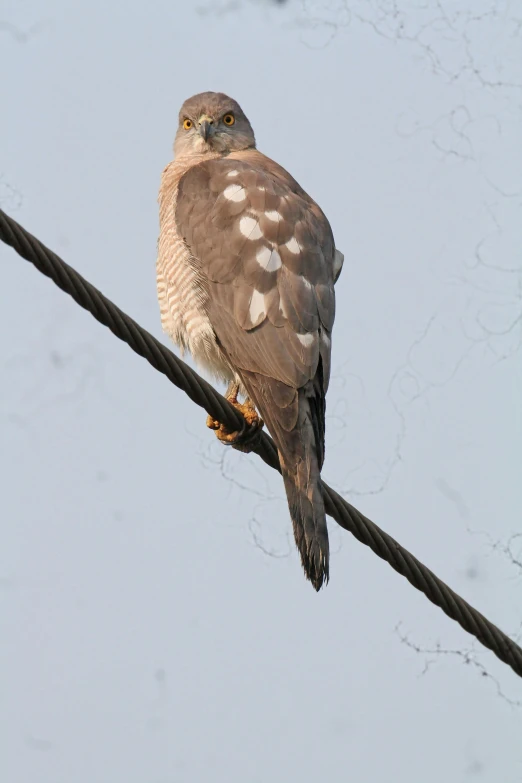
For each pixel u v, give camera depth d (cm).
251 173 1195
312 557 966
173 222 1191
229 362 1114
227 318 1116
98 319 963
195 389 1018
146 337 977
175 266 1170
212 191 1188
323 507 984
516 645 1026
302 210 1167
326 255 1159
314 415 1055
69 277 941
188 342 1177
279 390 1057
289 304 1091
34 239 932
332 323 1113
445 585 1023
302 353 1067
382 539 1011
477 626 1014
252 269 1116
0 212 915
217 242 1146
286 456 1020
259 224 1139
